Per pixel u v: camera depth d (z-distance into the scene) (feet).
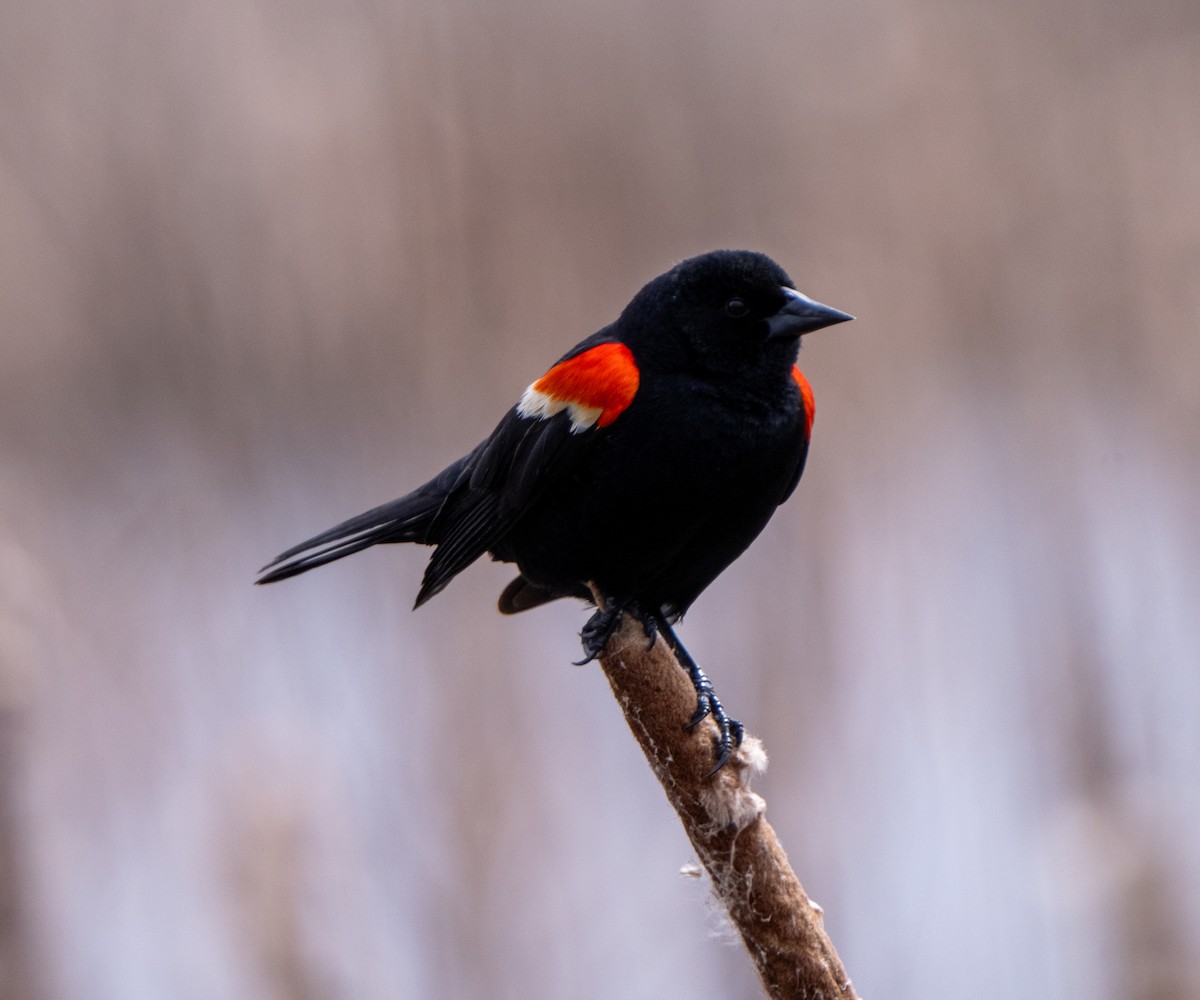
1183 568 46.70
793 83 52.31
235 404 46.03
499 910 34.17
